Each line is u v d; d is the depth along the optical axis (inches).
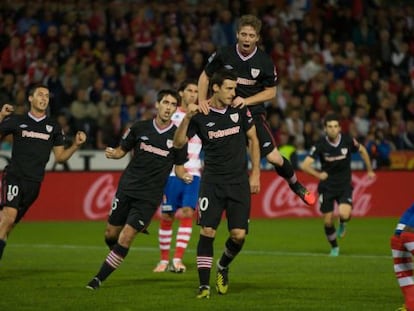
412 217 991.0
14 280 1294.3
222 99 1123.9
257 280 1312.7
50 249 1795.0
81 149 2603.3
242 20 1190.3
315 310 1046.4
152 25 2989.7
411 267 1006.4
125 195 1251.2
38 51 2785.4
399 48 3304.6
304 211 2687.0
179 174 1277.1
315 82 2994.6
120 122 2650.1
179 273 1406.3
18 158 1305.4
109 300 1107.3
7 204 1294.3
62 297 1128.8
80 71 2699.3
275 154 1248.8
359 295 1162.6
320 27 3253.0
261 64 1216.8
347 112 2915.8
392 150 2847.0
